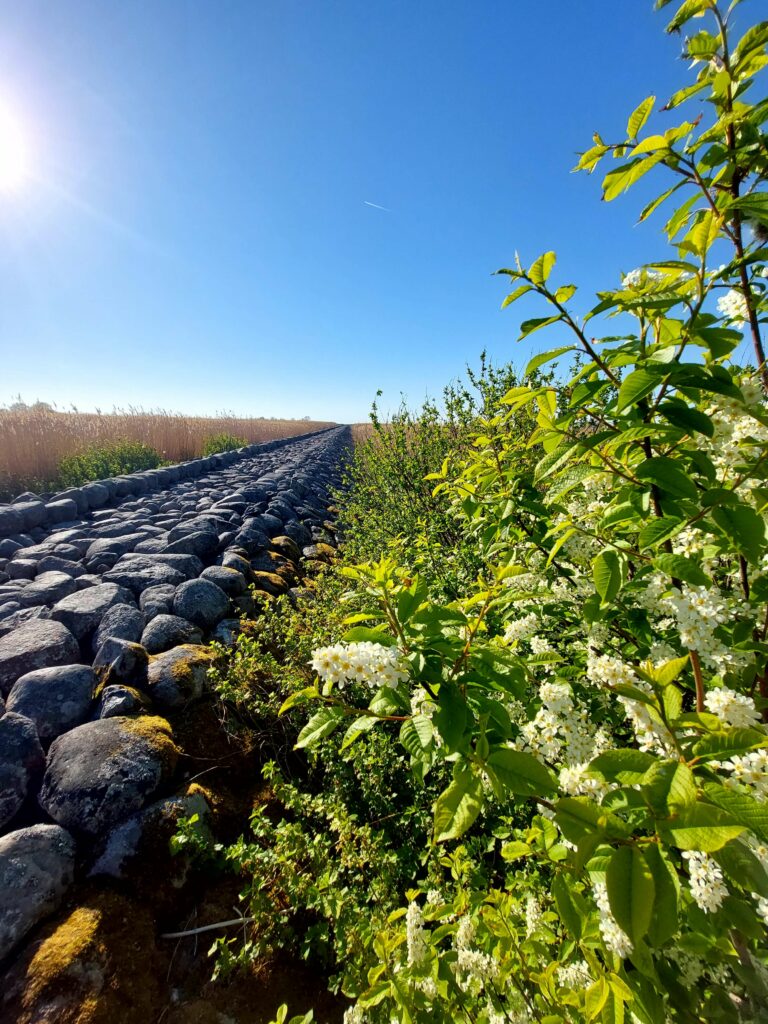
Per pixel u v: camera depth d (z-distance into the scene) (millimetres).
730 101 1145
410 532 5328
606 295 1210
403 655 1165
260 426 30547
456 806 993
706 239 1078
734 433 1434
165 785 2400
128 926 1883
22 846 1939
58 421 12805
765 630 1324
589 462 1442
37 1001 1604
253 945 1905
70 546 5055
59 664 3082
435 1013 1290
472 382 5168
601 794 1153
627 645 1763
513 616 2135
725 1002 1010
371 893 1972
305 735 1196
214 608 3918
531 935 1320
